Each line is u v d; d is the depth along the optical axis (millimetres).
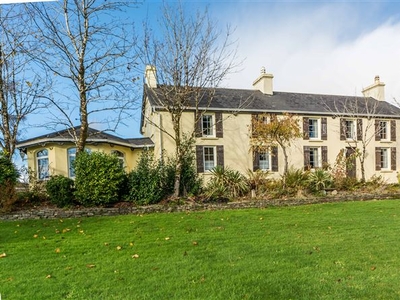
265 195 12695
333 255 5316
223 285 4074
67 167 15180
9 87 12969
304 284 4066
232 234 6988
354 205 11469
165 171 11906
